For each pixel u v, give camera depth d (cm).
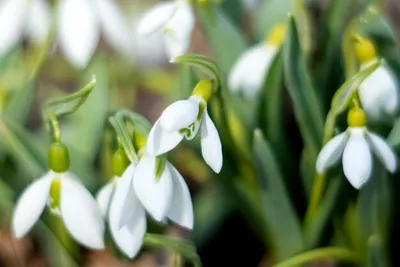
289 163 65
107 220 56
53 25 66
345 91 56
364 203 60
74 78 82
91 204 55
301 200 66
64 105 58
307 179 62
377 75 58
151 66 80
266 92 62
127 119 56
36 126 78
